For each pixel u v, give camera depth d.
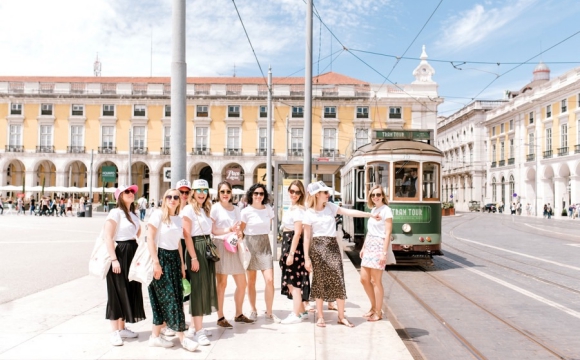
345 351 4.34
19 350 4.28
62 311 5.73
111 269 4.55
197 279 4.65
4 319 5.35
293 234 5.76
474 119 56.69
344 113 39.69
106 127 40.53
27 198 40.72
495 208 51.25
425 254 10.34
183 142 6.00
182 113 6.01
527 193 45.00
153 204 39.34
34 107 40.66
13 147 40.56
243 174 40.09
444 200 69.38
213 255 4.72
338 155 39.50
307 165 9.69
